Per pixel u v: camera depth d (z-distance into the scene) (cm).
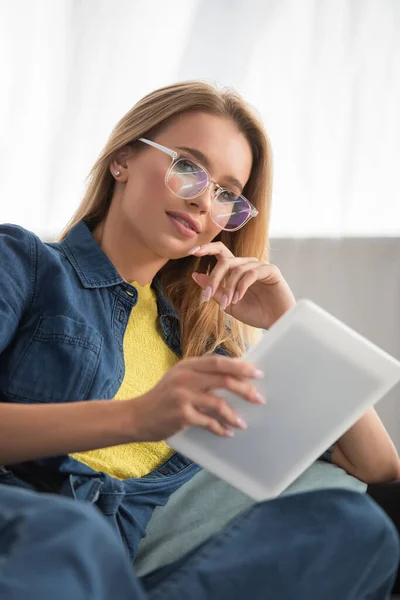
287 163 267
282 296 164
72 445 119
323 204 265
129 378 155
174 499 156
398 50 265
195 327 170
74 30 277
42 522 82
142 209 155
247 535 107
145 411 117
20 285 144
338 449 163
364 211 263
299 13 270
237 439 119
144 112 161
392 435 247
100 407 120
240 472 121
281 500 112
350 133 265
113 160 164
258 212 176
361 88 266
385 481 160
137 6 276
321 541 105
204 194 154
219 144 158
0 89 277
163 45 275
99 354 145
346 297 256
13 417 120
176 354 169
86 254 156
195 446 120
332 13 268
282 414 118
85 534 81
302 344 115
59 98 277
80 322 145
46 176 275
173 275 174
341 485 153
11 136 276
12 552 78
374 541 107
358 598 109
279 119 269
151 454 156
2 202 274
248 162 165
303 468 121
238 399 117
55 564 77
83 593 76
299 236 259
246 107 164
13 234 149
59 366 142
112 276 154
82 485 137
